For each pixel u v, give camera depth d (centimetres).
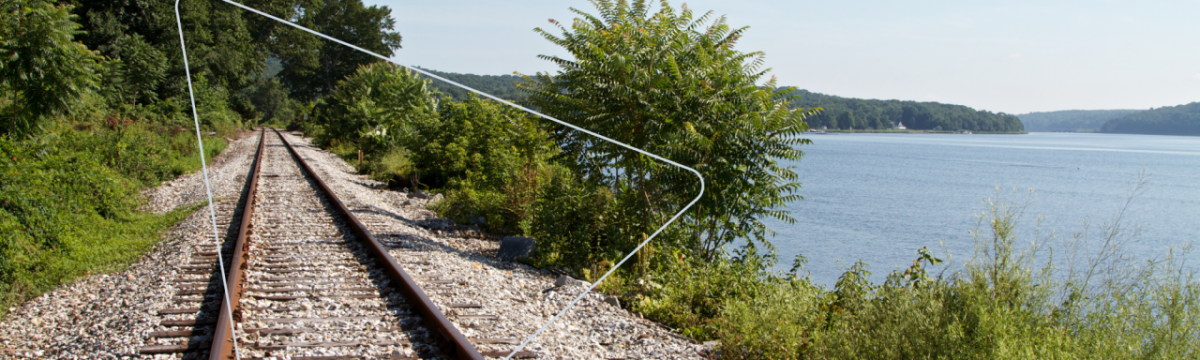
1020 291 428
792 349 439
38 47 1399
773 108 858
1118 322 391
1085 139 19088
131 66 3422
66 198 930
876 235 1636
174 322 450
